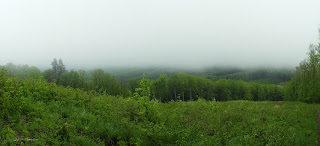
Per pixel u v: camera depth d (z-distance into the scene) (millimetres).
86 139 6277
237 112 15203
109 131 7125
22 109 7176
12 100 6965
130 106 9570
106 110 9742
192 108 15477
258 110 17047
